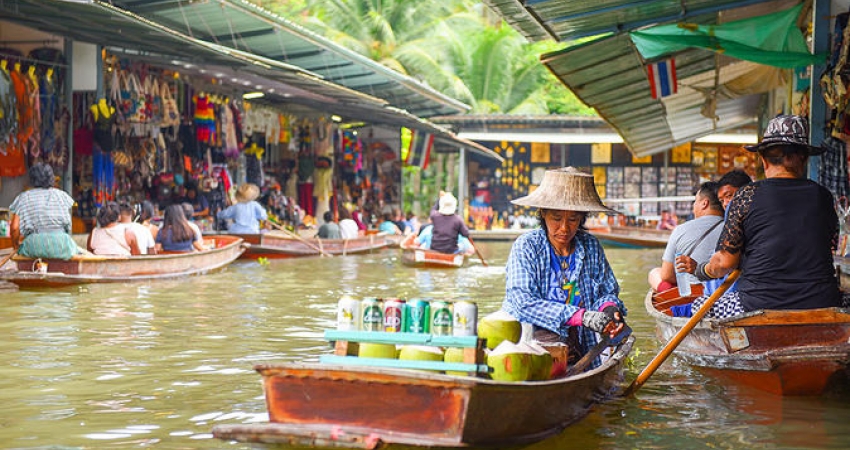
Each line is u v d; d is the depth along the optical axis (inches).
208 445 190.9
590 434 202.4
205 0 570.3
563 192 223.9
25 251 475.5
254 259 762.8
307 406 179.9
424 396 172.7
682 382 257.8
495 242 1217.4
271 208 951.0
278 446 185.5
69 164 646.5
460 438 171.0
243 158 894.4
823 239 235.8
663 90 548.4
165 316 383.2
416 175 1320.1
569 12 412.8
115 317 377.4
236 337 330.0
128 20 492.4
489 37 1582.2
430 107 1077.8
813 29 433.4
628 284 571.8
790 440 199.2
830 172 418.9
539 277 228.4
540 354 191.6
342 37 1440.7
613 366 220.8
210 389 245.1
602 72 536.1
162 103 717.3
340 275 614.2
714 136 1242.6
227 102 821.9
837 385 236.8
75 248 486.0
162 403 229.3
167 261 543.2
